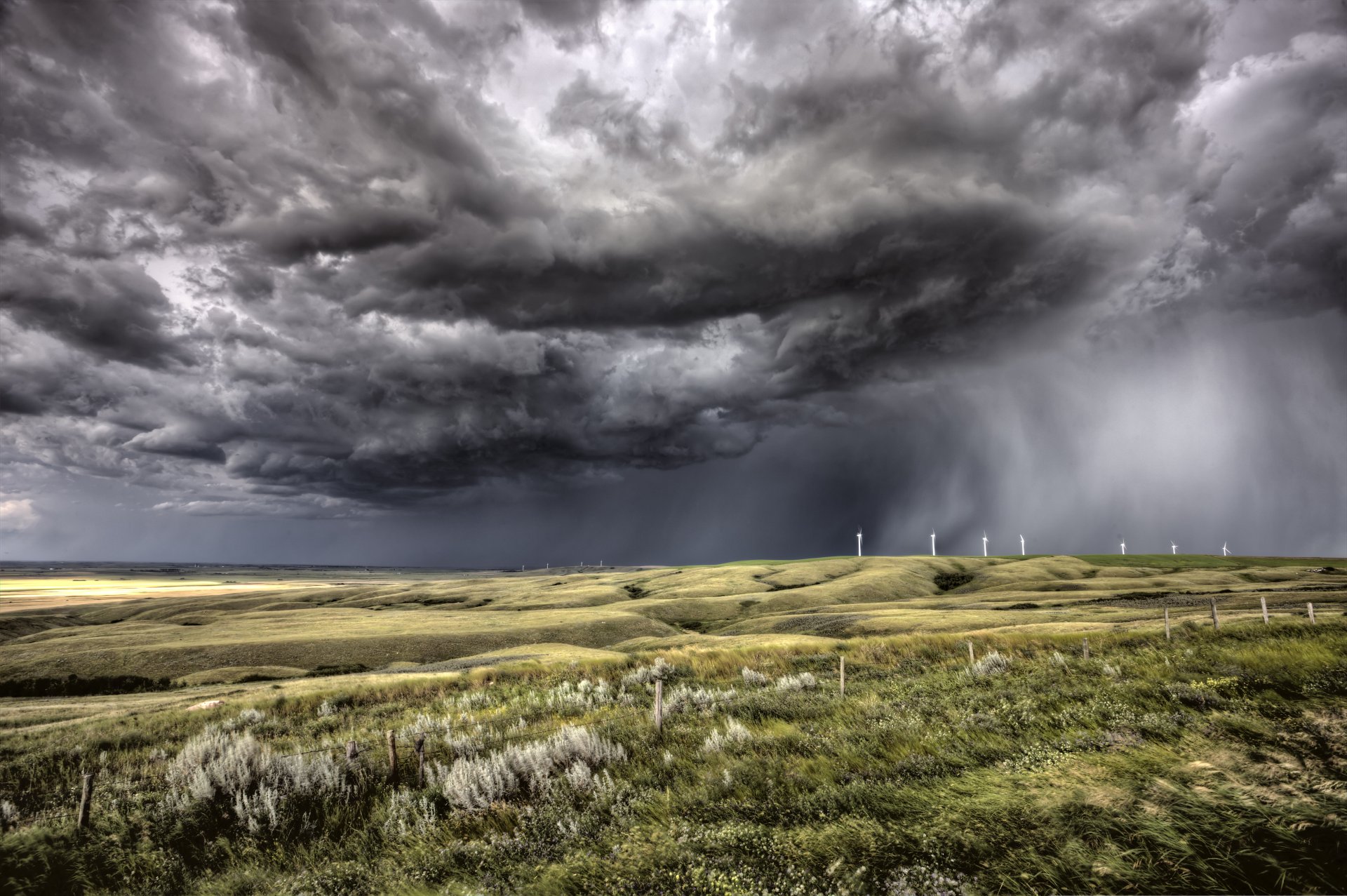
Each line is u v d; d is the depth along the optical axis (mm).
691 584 155000
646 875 6152
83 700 42562
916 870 5426
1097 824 5723
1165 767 6797
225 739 14359
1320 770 6234
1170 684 11297
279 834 9578
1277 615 29766
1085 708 10445
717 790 8375
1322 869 4668
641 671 25062
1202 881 4750
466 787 9930
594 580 191500
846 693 16625
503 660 45969
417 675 34969
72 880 8672
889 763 8828
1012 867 5289
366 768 12297
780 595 119500
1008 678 14891
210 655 73562
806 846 6129
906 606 92500
